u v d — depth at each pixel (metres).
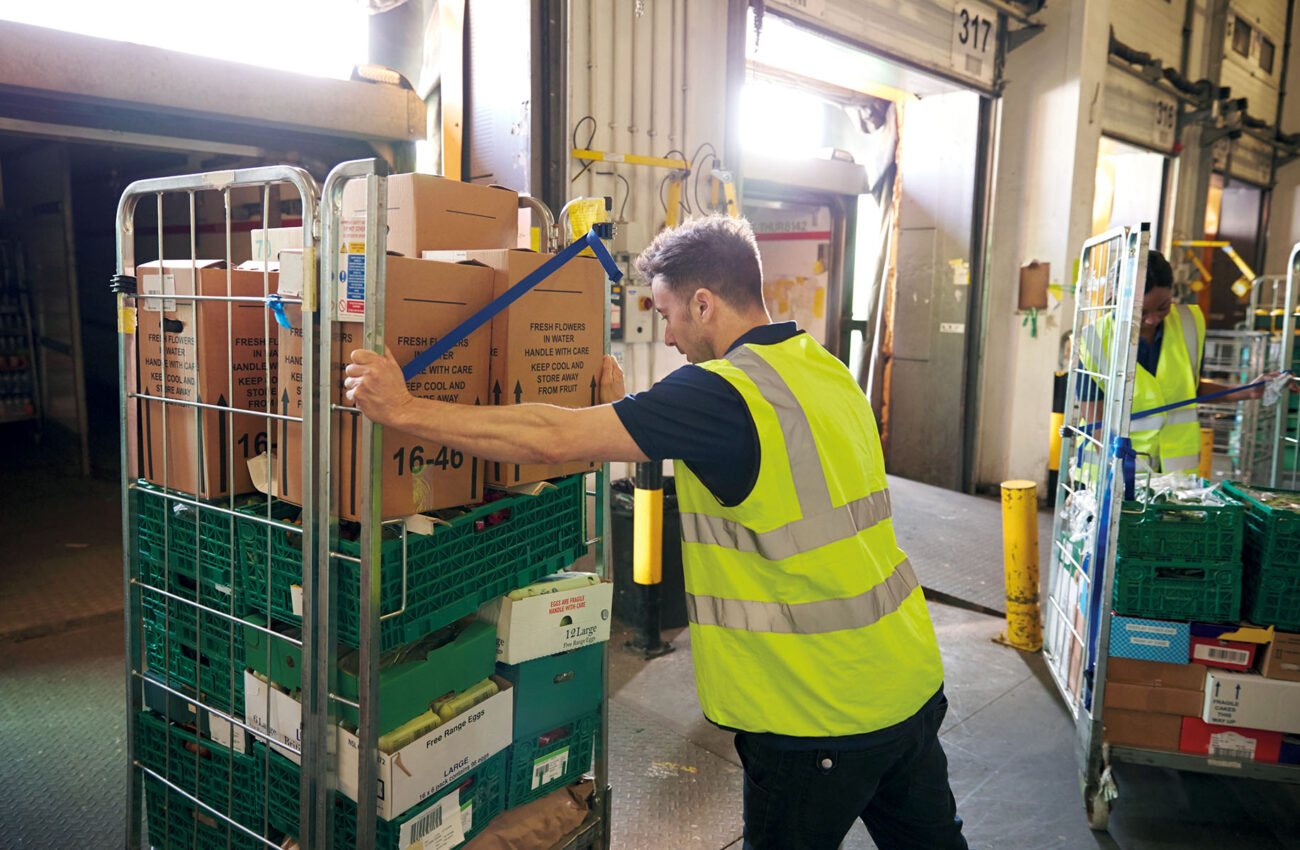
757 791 1.55
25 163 6.79
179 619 1.96
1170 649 2.60
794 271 7.91
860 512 1.53
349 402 1.53
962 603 4.70
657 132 4.29
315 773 1.63
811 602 1.46
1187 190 9.77
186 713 1.99
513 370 1.69
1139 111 8.50
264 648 1.75
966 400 7.21
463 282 1.61
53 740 3.04
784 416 1.42
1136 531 2.60
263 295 1.79
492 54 3.98
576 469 1.97
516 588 1.90
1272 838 2.70
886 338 7.75
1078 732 2.87
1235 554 2.55
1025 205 7.00
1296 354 4.21
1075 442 3.39
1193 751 2.64
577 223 1.85
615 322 4.15
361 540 1.50
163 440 1.86
